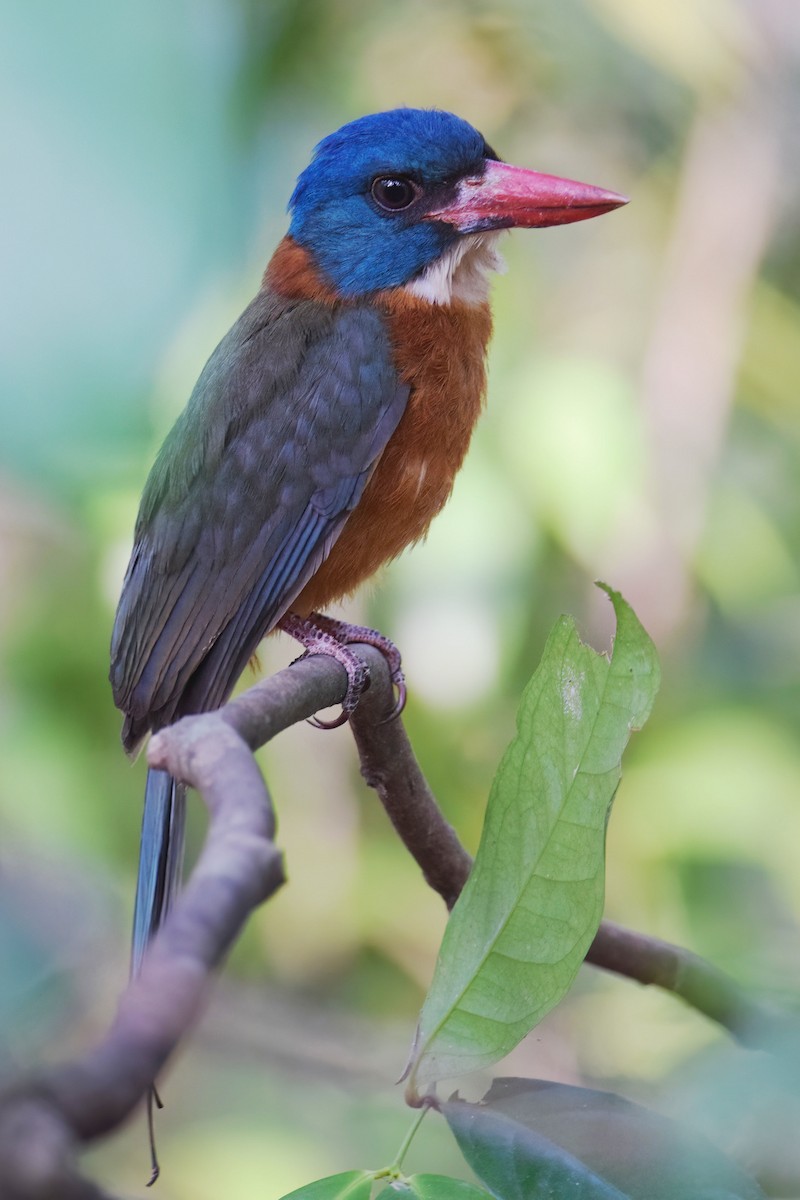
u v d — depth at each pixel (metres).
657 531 11.15
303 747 11.68
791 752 10.80
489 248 8.41
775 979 4.61
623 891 10.66
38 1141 1.71
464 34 11.51
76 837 9.71
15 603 10.45
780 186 11.82
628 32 11.16
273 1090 10.01
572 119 12.03
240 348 8.30
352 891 11.51
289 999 11.08
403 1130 9.52
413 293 8.24
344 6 10.49
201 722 3.36
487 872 3.81
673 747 10.77
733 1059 3.33
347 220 8.30
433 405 8.13
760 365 12.17
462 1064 3.74
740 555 11.30
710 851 10.46
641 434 10.39
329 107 10.23
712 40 11.24
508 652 10.15
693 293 11.69
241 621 7.99
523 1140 3.82
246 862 2.48
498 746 10.84
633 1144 3.80
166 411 8.62
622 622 3.84
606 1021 9.98
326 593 8.34
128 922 9.95
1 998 3.77
